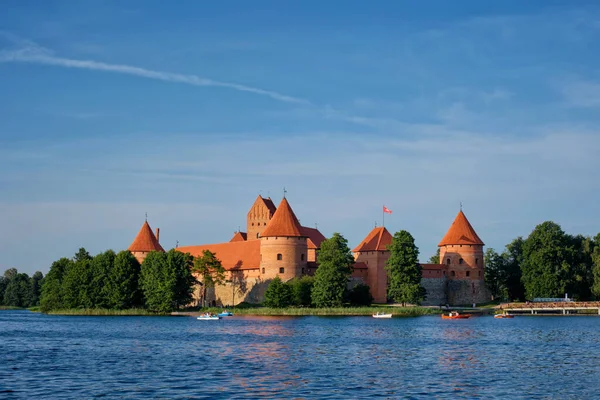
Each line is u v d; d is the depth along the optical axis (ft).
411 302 453.17
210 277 491.31
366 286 466.29
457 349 231.30
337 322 361.30
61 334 297.12
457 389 156.04
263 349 229.04
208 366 188.96
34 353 221.66
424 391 153.28
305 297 441.27
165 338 271.49
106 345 245.45
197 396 146.82
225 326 335.88
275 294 439.22
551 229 492.95
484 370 183.93
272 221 481.46
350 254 453.99
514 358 208.64
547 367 189.98
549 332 300.40
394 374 176.04
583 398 147.95
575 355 216.33
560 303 451.53
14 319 427.33
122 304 471.62
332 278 431.43
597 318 411.54
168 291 451.94
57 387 156.76
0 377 170.71
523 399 146.41
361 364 193.57
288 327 325.62
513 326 338.34
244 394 148.97
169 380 165.68
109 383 161.68
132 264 485.56
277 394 149.18
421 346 239.50
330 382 163.63
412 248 451.12
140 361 199.93
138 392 150.82
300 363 195.11
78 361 200.54
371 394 149.59
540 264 488.02
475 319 399.24
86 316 454.40
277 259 473.67
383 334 285.84
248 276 497.05
